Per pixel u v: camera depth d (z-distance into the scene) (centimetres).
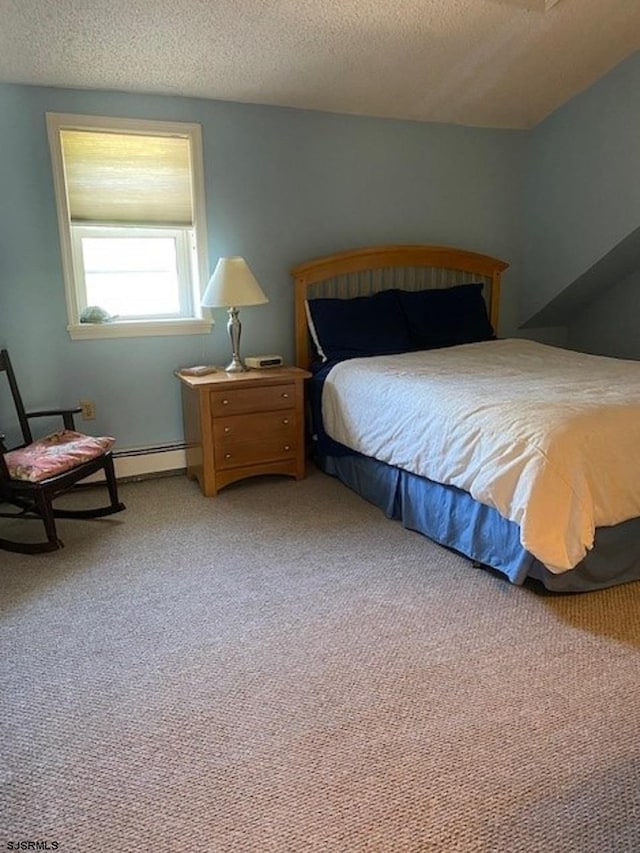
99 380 353
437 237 430
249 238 372
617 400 242
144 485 358
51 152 319
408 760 156
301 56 316
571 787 147
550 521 214
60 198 324
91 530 298
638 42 349
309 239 389
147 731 168
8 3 251
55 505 329
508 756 157
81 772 155
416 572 252
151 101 335
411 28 304
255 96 350
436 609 225
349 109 379
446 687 183
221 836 137
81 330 342
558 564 213
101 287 359
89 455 293
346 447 344
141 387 363
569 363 330
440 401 266
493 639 206
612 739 162
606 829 136
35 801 146
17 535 296
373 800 145
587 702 176
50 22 266
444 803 144
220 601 233
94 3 258
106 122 327
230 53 305
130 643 208
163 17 272
